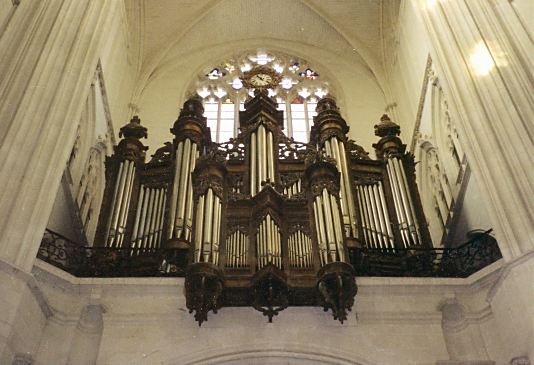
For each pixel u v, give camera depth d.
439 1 15.82
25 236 11.04
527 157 11.85
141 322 12.77
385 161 17.27
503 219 11.67
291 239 13.02
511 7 14.02
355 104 23.78
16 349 10.99
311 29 26.08
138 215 15.58
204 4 25.12
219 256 12.56
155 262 14.29
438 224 18.69
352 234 14.57
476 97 13.34
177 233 14.29
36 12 13.91
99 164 19.31
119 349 12.36
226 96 24.39
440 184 18.80
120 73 22.22
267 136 16.64
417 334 12.83
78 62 14.05
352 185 16.23
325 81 25.00
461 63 14.16
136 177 16.56
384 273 14.35
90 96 18.16
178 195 15.25
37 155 11.89
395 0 23.38
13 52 12.92
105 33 16.06
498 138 12.50
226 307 12.93
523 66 13.11
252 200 13.54
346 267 12.33
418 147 20.38
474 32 14.31
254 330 12.70
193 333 12.65
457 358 12.57
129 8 23.12
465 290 13.37
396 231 15.46
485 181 12.31
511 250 11.34
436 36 15.38
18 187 11.35
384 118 18.97
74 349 12.42
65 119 12.87
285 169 15.97
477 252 14.07
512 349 11.48
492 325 12.64
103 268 13.97
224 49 25.98
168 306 12.99
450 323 13.15
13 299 10.61
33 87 12.64
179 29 25.09
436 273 14.21
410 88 21.64
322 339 12.62
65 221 15.91
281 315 12.91
